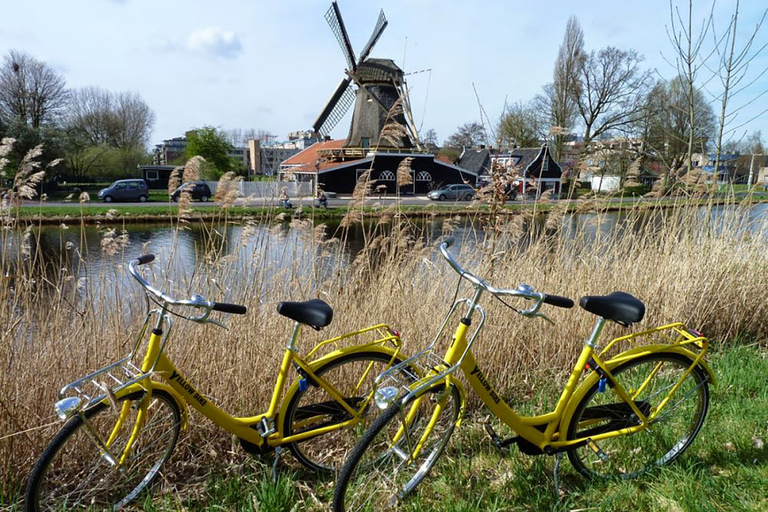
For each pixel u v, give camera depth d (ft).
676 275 16.28
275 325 11.68
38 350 9.82
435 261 16.08
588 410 8.95
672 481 8.77
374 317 12.85
